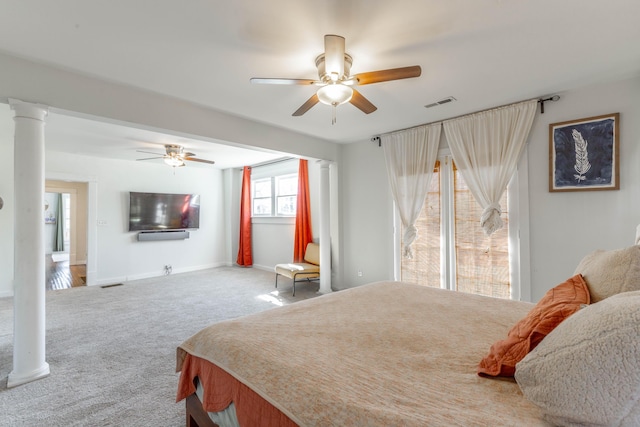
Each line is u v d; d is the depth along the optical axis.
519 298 3.21
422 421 0.85
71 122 3.59
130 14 1.77
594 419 0.70
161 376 2.35
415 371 1.17
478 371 1.14
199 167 7.18
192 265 7.00
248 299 4.52
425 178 3.88
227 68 2.42
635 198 2.61
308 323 1.70
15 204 2.26
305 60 2.30
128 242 6.07
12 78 2.22
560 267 2.98
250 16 1.79
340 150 4.94
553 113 3.01
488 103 3.19
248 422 1.17
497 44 2.10
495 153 3.29
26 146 2.27
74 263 7.92
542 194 3.08
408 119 3.69
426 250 3.97
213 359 1.42
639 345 0.66
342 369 1.18
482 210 3.45
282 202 6.52
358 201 4.75
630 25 1.89
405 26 1.89
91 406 1.98
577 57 2.29
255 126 3.77
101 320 3.62
